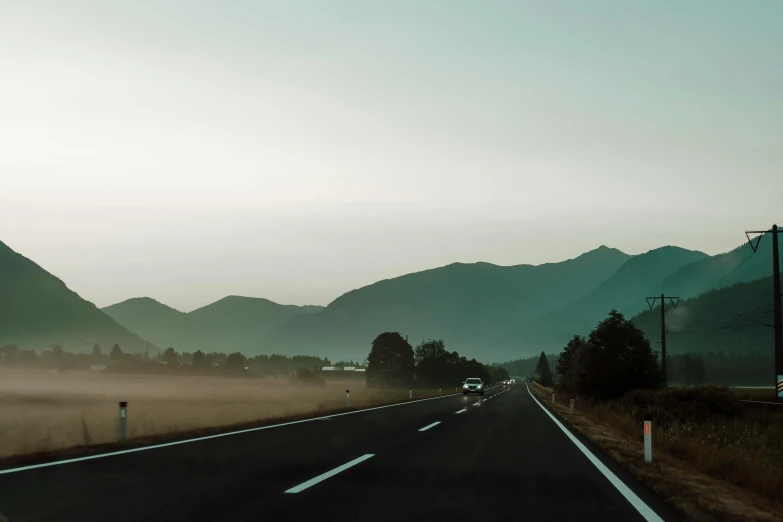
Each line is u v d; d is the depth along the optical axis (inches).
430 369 5012.3
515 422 983.6
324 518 298.5
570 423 988.6
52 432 782.5
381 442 642.8
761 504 375.9
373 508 323.9
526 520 309.1
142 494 345.1
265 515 301.1
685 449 676.7
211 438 644.7
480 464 502.6
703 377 5526.6
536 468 489.7
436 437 711.7
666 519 317.4
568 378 2380.7
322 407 1213.7
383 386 4852.4
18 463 452.1
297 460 492.4
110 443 577.3
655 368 2001.7
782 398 1670.8
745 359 7268.7
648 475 450.3
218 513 303.3
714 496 380.2
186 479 394.3
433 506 334.0
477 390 2645.2
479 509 330.6
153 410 1403.8
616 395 1994.3
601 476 456.1
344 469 452.1
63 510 304.3
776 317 1717.5
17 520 284.7
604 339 2050.9
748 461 567.5
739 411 1433.3
